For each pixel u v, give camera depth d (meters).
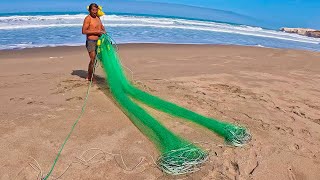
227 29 29.89
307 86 8.85
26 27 19.23
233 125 5.26
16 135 4.68
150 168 4.18
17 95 6.41
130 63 10.42
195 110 6.09
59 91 6.68
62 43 15.01
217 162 4.40
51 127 5.00
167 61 11.20
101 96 6.39
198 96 6.92
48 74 8.42
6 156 4.19
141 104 6.10
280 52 15.53
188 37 21.22
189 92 7.13
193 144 4.70
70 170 4.02
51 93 6.56
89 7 6.91
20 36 16.23
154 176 4.03
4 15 24.61
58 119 5.27
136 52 12.95
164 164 4.16
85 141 4.68
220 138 5.05
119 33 19.81
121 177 3.96
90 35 6.93
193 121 5.49
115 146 4.61
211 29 27.78
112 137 4.85
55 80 7.62
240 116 6.06
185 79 8.37
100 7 6.95
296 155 4.79
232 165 4.40
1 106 5.75
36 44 14.32
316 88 8.71
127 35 19.28
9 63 10.02
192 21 33.97
